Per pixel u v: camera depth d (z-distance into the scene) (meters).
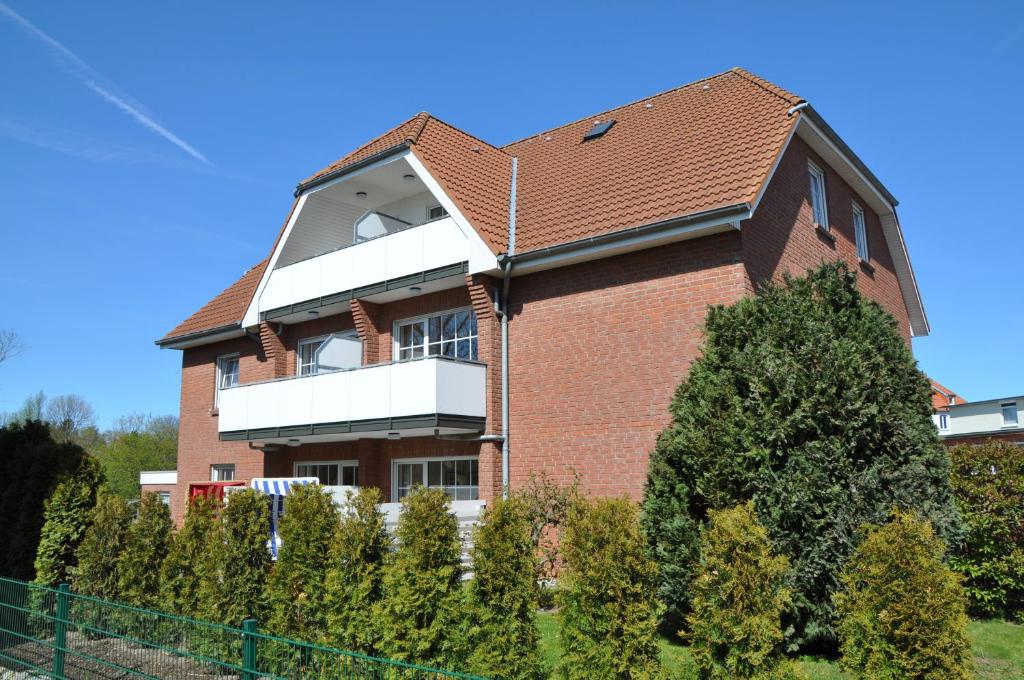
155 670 7.22
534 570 6.51
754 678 5.42
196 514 9.06
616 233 11.71
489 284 13.43
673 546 8.34
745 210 10.56
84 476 11.76
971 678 5.70
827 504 7.59
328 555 7.43
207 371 20.56
